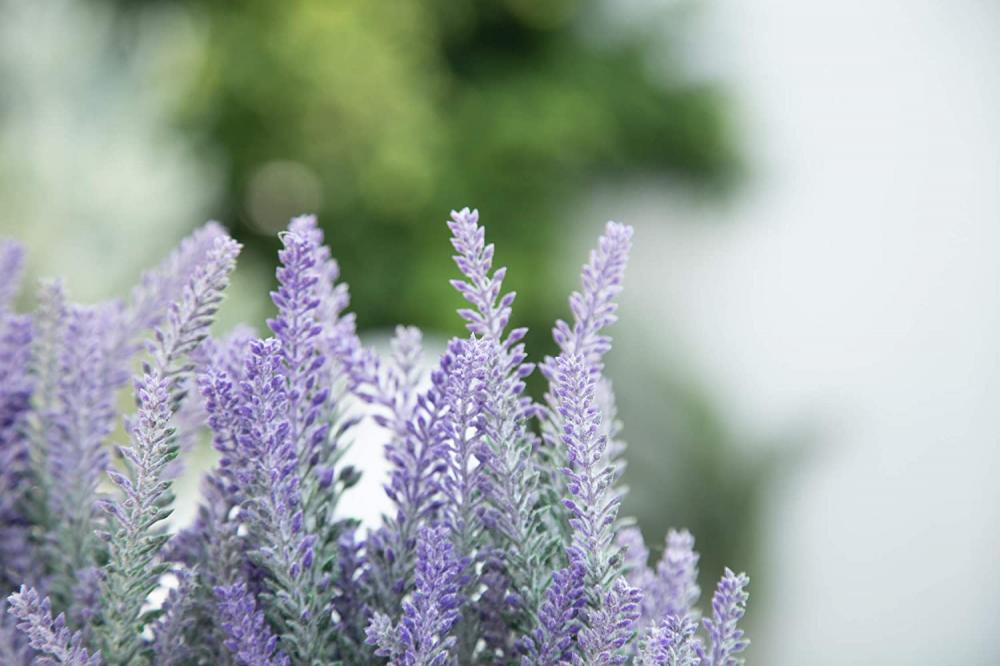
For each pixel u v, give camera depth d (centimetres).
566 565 87
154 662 88
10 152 391
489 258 86
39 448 107
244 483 83
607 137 968
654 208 965
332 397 96
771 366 657
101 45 459
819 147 787
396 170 910
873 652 570
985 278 680
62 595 100
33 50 424
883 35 798
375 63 916
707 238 780
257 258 939
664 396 534
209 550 90
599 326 92
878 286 688
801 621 545
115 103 438
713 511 504
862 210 729
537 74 991
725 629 84
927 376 633
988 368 637
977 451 621
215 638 89
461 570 84
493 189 947
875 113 776
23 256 120
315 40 905
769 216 774
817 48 836
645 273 753
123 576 83
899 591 580
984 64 757
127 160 409
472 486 85
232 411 82
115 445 81
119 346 112
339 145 923
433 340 272
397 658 78
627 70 1001
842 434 570
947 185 729
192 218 443
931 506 588
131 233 398
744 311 702
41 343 111
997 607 597
